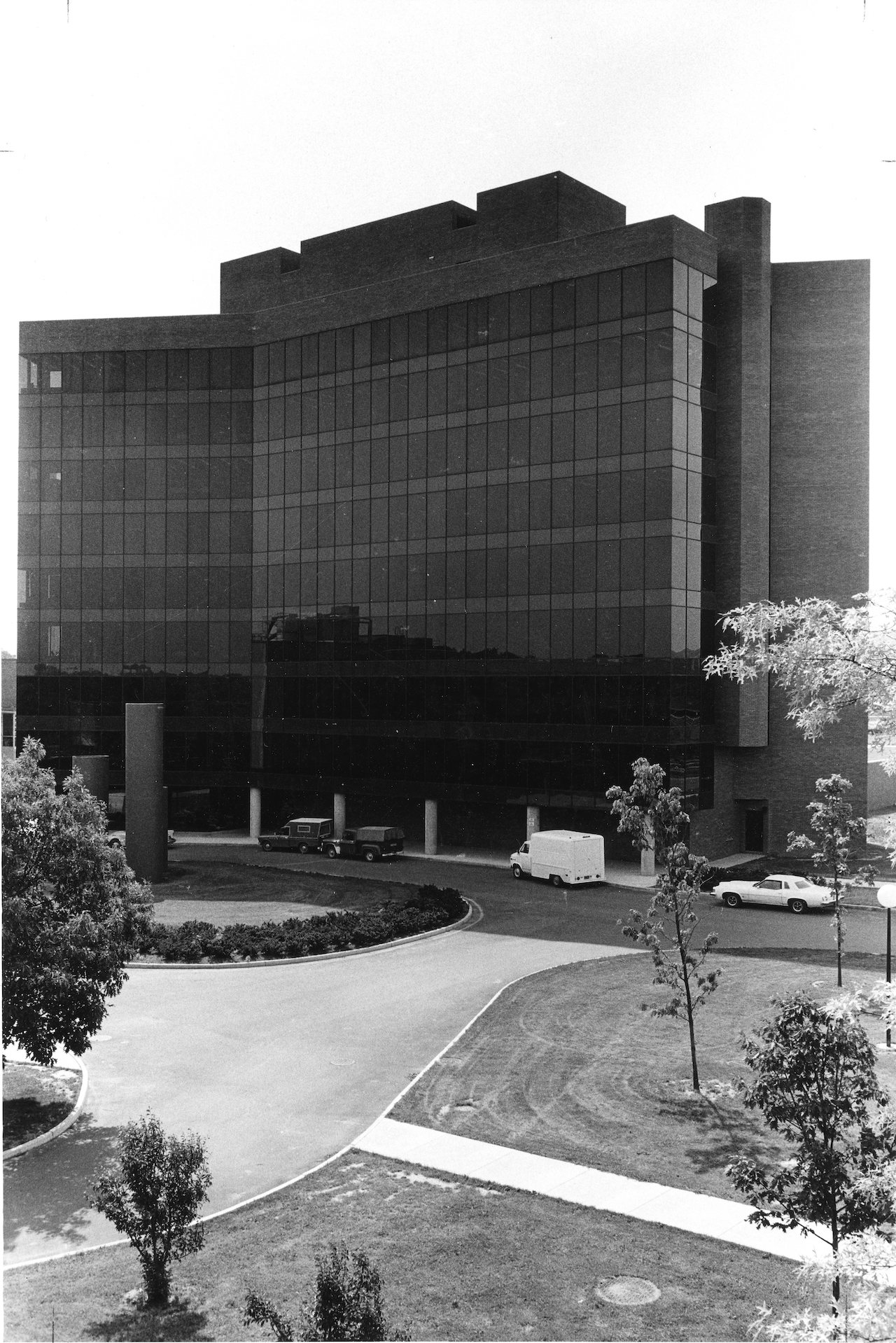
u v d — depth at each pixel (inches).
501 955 1246.3
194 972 1186.6
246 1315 455.8
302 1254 569.9
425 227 2132.1
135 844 1752.0
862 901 1528.1
